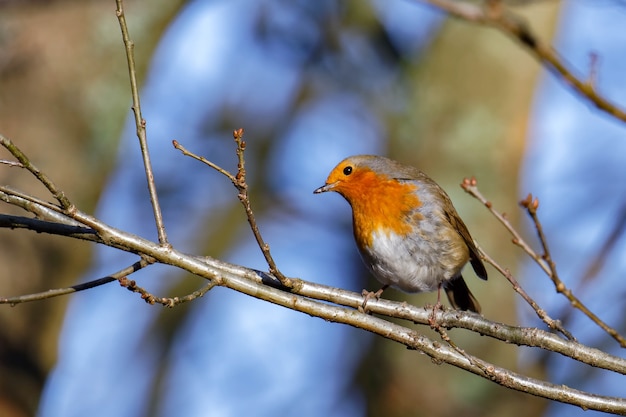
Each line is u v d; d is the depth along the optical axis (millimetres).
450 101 13641
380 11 17609
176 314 17219
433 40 14258
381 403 12586
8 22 11805
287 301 7691
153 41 12594
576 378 13562
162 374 16734
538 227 7129
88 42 12102
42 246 11312
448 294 10781
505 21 6926
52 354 11422
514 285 7582
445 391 12383
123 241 7301
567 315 11641
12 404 10867
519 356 12758
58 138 11680
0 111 11477
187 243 17984
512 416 12344
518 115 13617
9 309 11109
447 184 13219
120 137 12133
